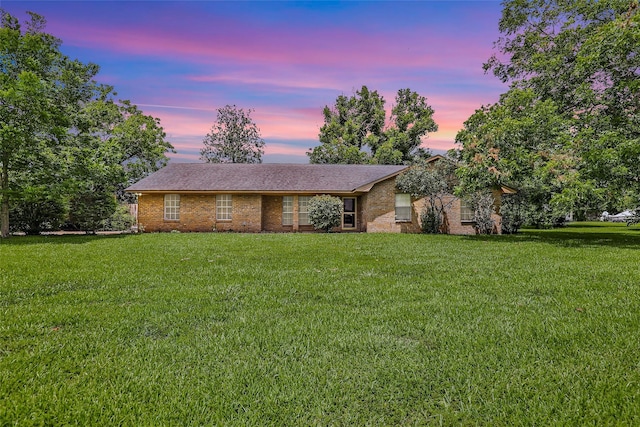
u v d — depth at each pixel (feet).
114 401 7.93
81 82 62.13
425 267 24.80
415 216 61.93
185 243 40.63
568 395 8.20
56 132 49.11
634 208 47.67
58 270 23.03
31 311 14.33
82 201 59.06
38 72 54.54
